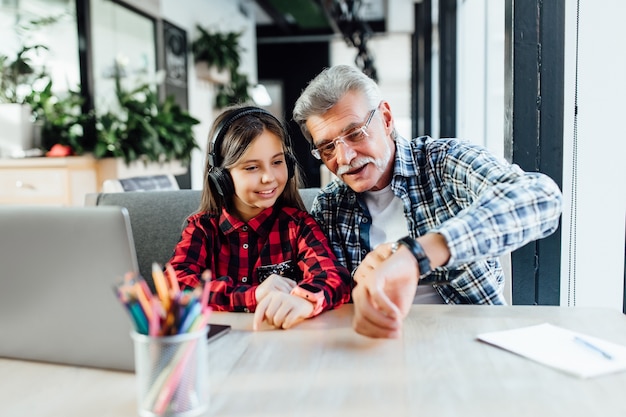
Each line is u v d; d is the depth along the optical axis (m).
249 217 1.35
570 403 0.67
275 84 9.64
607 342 0.85
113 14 4.39
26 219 0.78
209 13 6.65
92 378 0.79
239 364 0.81
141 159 4.04
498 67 2.33
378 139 1.22
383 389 0.71
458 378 0.74
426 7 5.36
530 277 1.54
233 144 1.21
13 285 0.82
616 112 1.35
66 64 4.04
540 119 1.50
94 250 0.76
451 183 1.28
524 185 1.02
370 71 6.73
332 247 1.36
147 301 0.65
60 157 3.39
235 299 1.11
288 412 0.66
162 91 5.16
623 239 1.31
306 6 6.98
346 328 0.97
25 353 0.85
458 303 1.31
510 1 1.51
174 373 0.64
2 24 3.76
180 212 1.69
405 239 0.93
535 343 0.86
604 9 1.37
